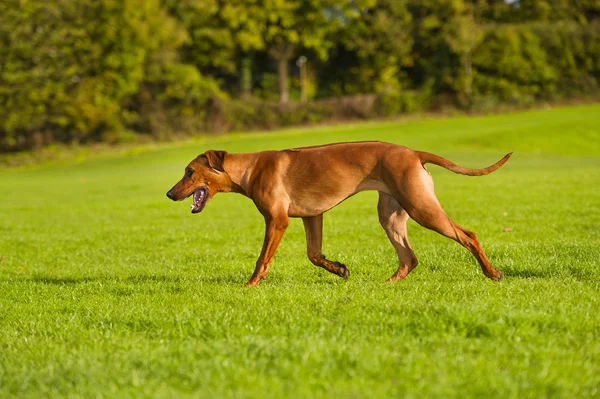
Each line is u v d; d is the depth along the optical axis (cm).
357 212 1736
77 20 5934
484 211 1588
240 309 663
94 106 5972
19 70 5691
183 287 825
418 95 6962
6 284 934
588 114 5803
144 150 5538
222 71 7556
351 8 7438
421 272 874
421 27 7288
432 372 460
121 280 924
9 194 2881
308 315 616
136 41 6072
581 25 7581
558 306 608
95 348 554
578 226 1287
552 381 441
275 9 7069
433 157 747
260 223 1602
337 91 7681
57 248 1336
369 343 523
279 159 797
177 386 457
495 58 7131
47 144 6062
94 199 2453
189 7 6912
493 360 482
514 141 4444
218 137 6200
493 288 706
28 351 563
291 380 452
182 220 1727
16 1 5662
